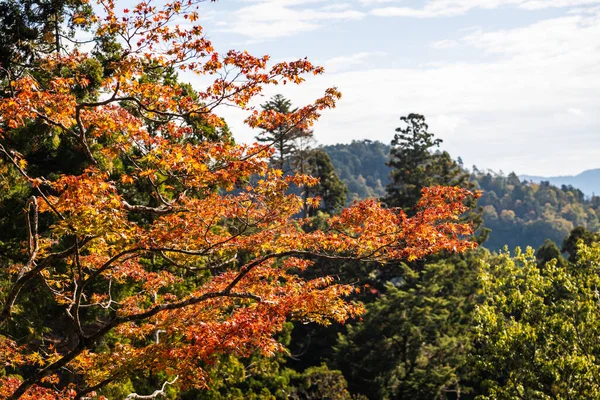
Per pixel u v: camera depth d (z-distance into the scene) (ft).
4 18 53.36
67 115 28.53
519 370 56.18
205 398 67.77
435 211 27.68
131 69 28.40
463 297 126.11
